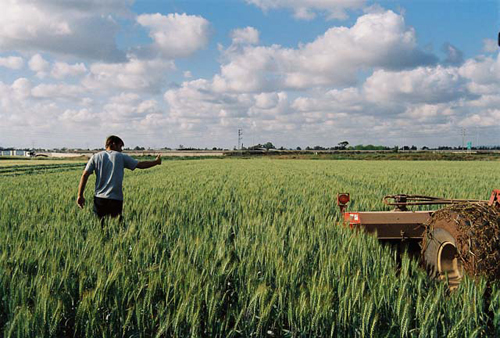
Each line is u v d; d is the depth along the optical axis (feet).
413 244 18.33
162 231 21.84
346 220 19.80
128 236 19.29
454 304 11.75
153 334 11.60
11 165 160.97
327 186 54.75
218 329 11.66
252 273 14.28
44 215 27.58
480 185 57.31
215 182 62.18
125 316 12.07
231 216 28.48
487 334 11.62
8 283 13.23
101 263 15.05
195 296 11.80
